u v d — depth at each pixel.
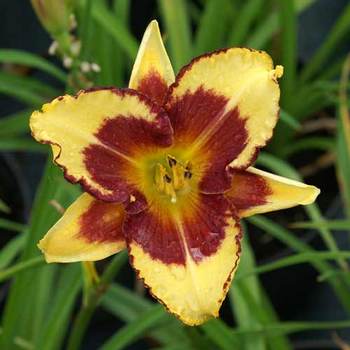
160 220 0.56
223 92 0.55
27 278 0.72
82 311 0.67
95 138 0.54
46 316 0.84
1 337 0.74
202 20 0.91
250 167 0.56
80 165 0.53
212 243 0.55
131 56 0.86
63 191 0.80
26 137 1.02
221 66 0.54
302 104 0.96
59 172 0.65
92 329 1.02
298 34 1.21
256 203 0.56
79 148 0.53
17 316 0.75
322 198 1.00
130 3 1.11
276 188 0.56
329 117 1.03
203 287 0.54
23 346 0.79
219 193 0.56
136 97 0.53
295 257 0.70
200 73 0.54
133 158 0.56
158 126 0.55
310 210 0.85
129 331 0.75
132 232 0.55
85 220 0.55
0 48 1.16
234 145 0.55
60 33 0.73
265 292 0.97
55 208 0.67
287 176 0.87
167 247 0.55
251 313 0.79
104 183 0.54
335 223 0.76
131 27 1.13
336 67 0.99
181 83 0.54
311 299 1.04
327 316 1.04
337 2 1.23
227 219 0.56
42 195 0.67
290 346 0.87
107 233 0.55
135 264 0.54
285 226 0.95
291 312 1.03
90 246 0.54
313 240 0.98
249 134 0.55
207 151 0.56
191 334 0.78
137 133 0.55
